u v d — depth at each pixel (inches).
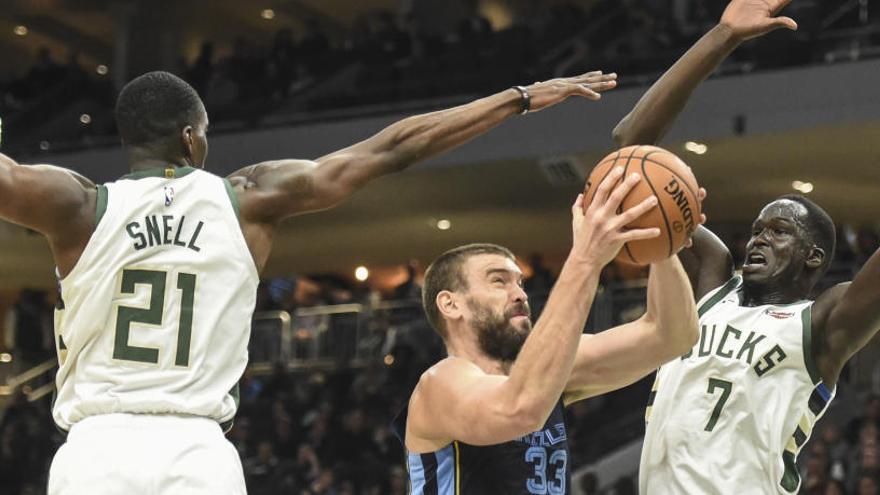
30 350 896.3
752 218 906.7
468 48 899.4
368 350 794.8
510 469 185.8
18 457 773.9
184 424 167.5
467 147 814.5
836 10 760.3
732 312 224.4
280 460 724.0
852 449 568.1
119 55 1101.7
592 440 681.0
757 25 196.5
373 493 649.6
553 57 834.8
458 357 190.4
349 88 912.9
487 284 193.8
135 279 169.5
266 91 945.5
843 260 749.3
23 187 165.9
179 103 178.2
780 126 725.9
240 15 1136.2
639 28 853.2
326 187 177.3
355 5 1115.9
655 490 218.2
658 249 167.9
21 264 1045.8
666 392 221.9
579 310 162.1
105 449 165.3
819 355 218.4
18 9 1124.5
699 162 794.2
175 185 173.2
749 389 216.4
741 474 212.7
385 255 1045.8
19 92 1039.6
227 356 171.2
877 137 724.0
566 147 784.3
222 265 171.8
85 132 967.6
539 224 947.3
